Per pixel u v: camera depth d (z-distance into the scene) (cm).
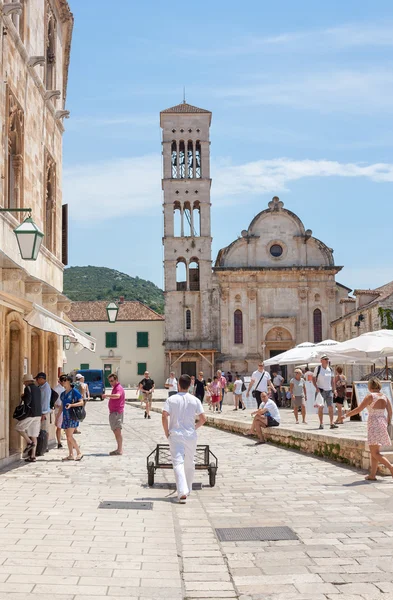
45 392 1867
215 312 7238
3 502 1138
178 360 7206
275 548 867
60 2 2327
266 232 7338
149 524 991
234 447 2098
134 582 712
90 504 1139
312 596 678
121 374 8225
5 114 1584
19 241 1270
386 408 1398
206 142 7556
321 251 7319
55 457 1808
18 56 1725
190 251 7338
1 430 1594
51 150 2256
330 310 7225
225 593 690
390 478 1389
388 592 688
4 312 1600
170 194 7438
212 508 1138
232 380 7100
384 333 2545
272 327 7175
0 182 1523
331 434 1798
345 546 870
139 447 2105
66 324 1856
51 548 838
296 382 2525
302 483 1379
